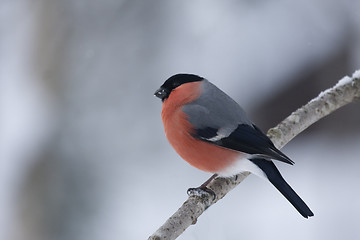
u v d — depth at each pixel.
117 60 11.43
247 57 11.70
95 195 10.91
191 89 7.67
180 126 7.48
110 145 11.12
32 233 10.82
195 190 6.84
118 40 11.48
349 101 8.03
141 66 11.35
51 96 11.52
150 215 10.74
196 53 11.48
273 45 11.76
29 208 10.94
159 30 11.38
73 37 11.67
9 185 11.11
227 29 11.48
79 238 10.73
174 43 11.43
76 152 11.07
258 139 7.20
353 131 12.45
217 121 7.40
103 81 11.40
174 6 11.37
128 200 10.93
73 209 10.86
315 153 12.41
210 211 10.62
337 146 12.41
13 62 11.95
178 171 11.09
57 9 11.74
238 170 7.27
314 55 11.95
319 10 11.57
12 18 11.98
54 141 11.13
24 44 11.98
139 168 11.17
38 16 11.84
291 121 7.73
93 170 11.00
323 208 11.20
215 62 11.60
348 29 11.71
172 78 7.83
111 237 10.59
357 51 11.84
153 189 11.08
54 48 11.69
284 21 11.60
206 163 7.41
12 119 11.49
